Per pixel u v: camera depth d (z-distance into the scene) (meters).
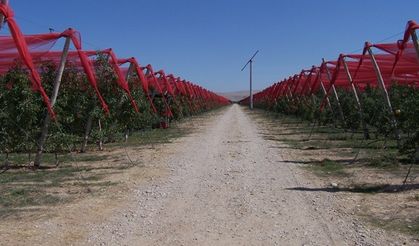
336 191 10.45
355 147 18.75
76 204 9.43
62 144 14.30
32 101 13.43
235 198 9.91
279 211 8.80
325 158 15.52
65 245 6.91
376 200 9.48
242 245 6.90
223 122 40.22
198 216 8.50
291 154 17.14
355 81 26.44
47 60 14.92
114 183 11.70
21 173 13.28
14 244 6.93
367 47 18.11
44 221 8.16
